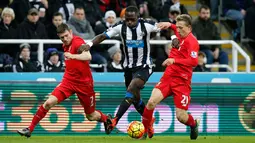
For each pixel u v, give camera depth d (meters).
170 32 53.47
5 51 51.53
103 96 44.19
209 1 65.62
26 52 48.66
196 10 65.88
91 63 52.22
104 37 38.94
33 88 43.59
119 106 41.88
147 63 39.59
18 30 51.66
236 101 45.25
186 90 38.41
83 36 52.56
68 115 43.59
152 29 39.22
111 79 46.16
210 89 45.03
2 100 43.28
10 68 48.84
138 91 39.25
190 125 39.84
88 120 43.31
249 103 45.41
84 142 38.56
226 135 45.03
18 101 43.44
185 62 37.81
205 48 55.22
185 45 38.03
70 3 55.78
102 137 42.19
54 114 43.47
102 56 52.31
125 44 39.47
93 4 56.00
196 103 44.84
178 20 37.97
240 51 51.34
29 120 43.53
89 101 39.16
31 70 48.75
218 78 47.16
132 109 44.12
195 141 40.00
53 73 45.56
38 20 52.41
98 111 40.09
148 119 39.19
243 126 45.28
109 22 54.12
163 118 44.38
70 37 37.72
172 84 38.31
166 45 51.16
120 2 58.47
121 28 39.25
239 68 62.19
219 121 45.09
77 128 43.66
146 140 40.03
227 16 63.34
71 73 38.34
